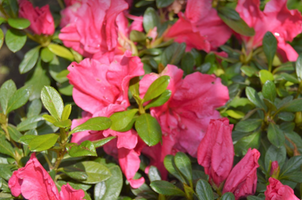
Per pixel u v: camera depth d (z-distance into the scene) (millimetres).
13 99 398
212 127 340
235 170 335
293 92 434
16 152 391
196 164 416
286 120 389
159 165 409
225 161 343
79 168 379
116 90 380
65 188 315
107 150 402
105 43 422
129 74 372
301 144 396
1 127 397
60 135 345
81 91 377
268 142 410
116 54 440
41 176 313
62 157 370
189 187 354
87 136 383
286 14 441
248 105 440
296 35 445
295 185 367
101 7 410
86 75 369
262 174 383
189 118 406
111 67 369
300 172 358
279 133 379
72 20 435
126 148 380
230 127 339
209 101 397
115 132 365
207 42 442
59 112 350
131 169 381
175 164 368
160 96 378
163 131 400
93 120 348
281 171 367
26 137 335
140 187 398
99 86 375
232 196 327
